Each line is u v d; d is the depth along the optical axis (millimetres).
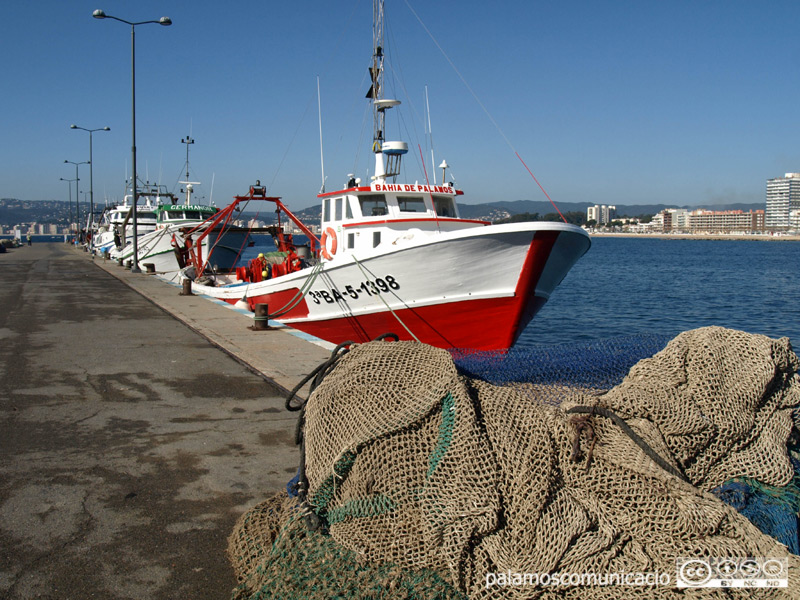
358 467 3209
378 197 13258
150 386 7578
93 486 4621
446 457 3037
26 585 3328
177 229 25359
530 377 4184
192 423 6148
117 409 6605
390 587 2832
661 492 2961
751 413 3480
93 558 3617
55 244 83250
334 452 3336
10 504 4301
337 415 3414
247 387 7547
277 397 7109
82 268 30922
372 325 12414
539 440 3080
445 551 2857
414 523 3020
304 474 3621
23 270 28938
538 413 3242
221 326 12289
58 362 8891
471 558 2871
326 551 3086
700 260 70125
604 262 65438
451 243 10602
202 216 33250
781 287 37344
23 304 15672
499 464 3039
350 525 3160
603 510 2990
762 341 3658
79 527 3984
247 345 10203
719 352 3572
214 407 6699
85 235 59750
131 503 4344
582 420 3209
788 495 3404
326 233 14219
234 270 24547
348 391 3430
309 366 8617
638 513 2971
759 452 3422
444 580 2883
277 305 14375
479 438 3055
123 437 5723
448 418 3152
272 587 2941
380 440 3186
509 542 2898
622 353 4461
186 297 17672
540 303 11609
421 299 11414
